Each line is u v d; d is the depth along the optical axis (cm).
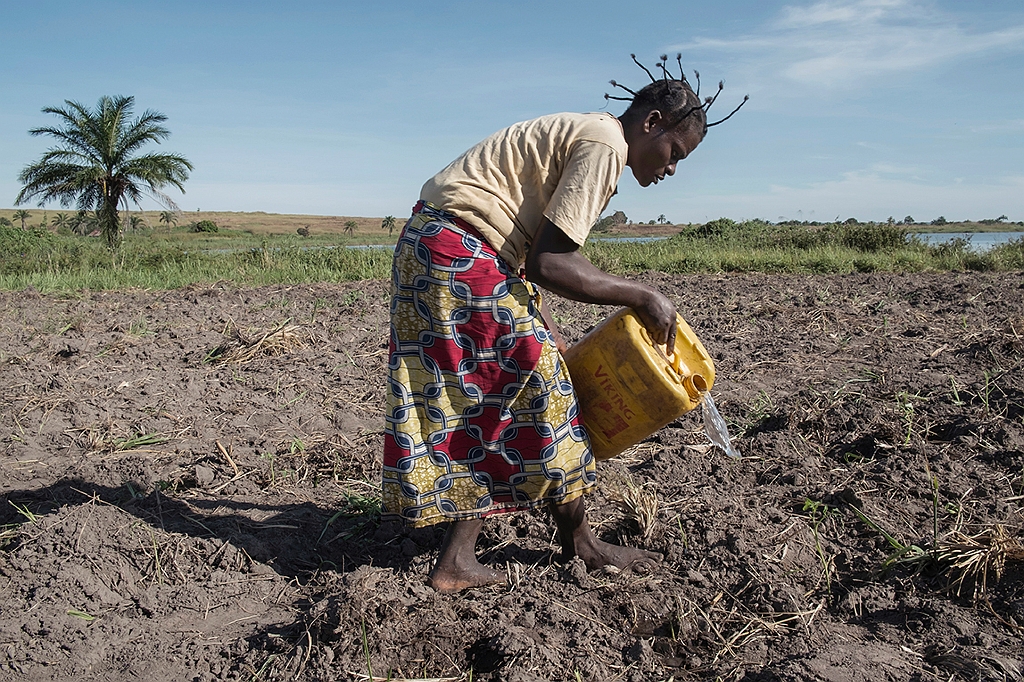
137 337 685
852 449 394
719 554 296
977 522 308
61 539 294
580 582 280
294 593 286
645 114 266
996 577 276
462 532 276
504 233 252
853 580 289
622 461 397
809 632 262
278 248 1652
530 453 263
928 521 315
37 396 489
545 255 246
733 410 464
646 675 242
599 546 292
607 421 275
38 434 438
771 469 377
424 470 260
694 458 387
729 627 270
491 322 251
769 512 329
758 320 740
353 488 374
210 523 330
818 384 506
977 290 873
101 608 273
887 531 308
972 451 371
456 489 265
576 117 254
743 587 284
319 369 573
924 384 478
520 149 252
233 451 416
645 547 308
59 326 734
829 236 1836
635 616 271
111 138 2639
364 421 467
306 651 242
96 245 1859
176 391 513
